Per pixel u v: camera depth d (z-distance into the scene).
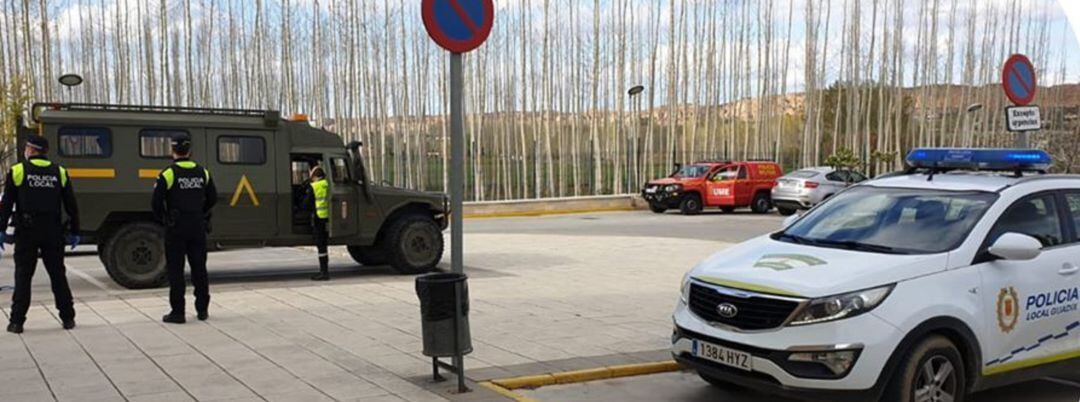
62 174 7.99
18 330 7.78
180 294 8.36
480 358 7.05
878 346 5.02
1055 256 5.92
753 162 28.56
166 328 8.11
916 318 5.13
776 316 5.20
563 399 6.14
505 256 15.11
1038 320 5.75
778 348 5.12
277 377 6.29
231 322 8.45
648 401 6.12
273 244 11.77
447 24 5.97
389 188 12.50
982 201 5.94
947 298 5.28
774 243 6.24
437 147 32.28
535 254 15.45
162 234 10.97
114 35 29.97
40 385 6.01
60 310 8.00
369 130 31.61
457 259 6.16
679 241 18.12
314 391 5.93
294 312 9.05
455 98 6.08
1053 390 6.56
